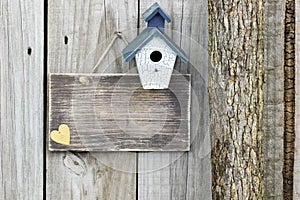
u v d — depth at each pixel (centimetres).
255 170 231
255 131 231
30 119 246
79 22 246
